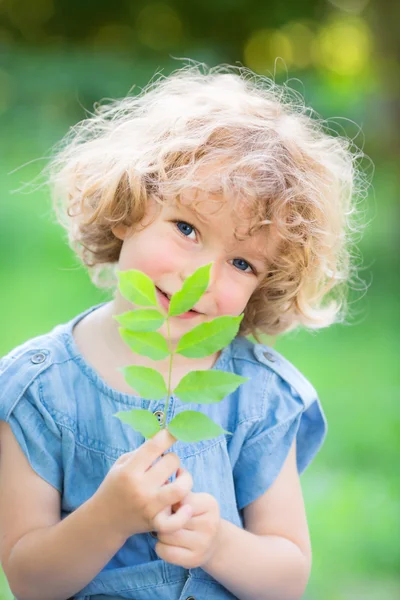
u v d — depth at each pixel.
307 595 1.60
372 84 5.04
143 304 0.97
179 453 1.12
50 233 5.01
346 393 2.71
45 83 6.16
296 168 1.16
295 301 1.20
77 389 1.13
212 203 1.09
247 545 1.11
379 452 2.19
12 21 7.12
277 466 1.15
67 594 1.09
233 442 1.15
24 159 5.79
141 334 0.98
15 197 5.29
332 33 6.76
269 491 1.15
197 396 0.98
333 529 1.78
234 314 1.12
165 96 1.24
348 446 2.23
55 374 1.14
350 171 1.29
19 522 1.11
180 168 1.12
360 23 5.91
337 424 2.41
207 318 1.11
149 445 1.02
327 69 6.48
